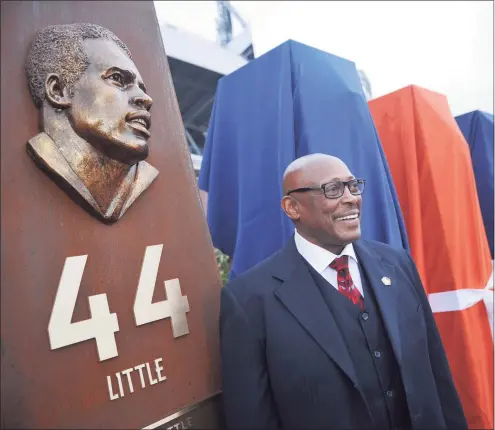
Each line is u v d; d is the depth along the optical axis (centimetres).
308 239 109
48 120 88
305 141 144
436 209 182
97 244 93
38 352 80
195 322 106
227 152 175
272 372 96
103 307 90
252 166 159
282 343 96
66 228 89
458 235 186
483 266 196
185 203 113
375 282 107
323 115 150
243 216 158
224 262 282
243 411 92
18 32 89
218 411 104
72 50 90
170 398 96
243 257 154
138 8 114
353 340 100
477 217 201
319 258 107
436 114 195
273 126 153
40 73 88
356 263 111
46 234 86
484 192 245
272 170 150
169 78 119
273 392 96
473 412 171
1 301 77
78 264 88
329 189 100
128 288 95
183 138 119
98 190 92
